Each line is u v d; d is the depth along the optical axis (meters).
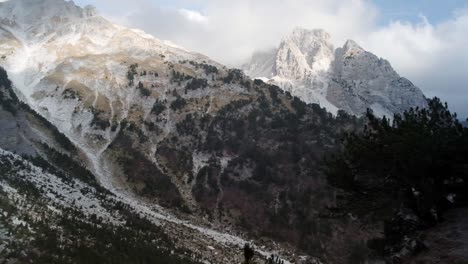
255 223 132.38
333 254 118.69
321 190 141.00
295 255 115.31
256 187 147.50
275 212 136.25
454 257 24.78
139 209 110.12
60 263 38.34
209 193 143.88
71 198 82.81
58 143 141.62
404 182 31.17
